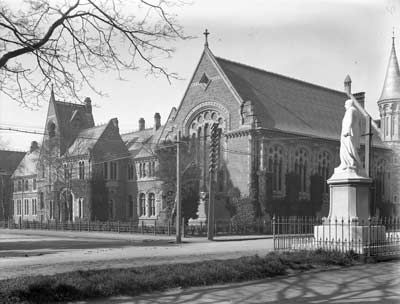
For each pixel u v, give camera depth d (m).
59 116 79.19
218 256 21.56
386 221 22.97
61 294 11.31
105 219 71.25
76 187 72.19
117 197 73.75
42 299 11.01
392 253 18.42
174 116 64.75
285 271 15.12
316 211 60.62
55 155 77.19
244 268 14.47
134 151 76.19
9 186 98.81
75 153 74.94
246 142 55.59
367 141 26.03
